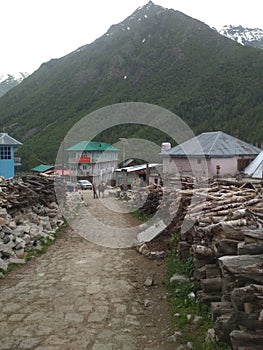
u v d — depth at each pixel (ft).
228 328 12.52
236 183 33.71
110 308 17.71
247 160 78.38
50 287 20.68
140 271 23.94
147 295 19.45
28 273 23.41
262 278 11.34
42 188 43.93
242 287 11.59
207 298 16.14
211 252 16.83
